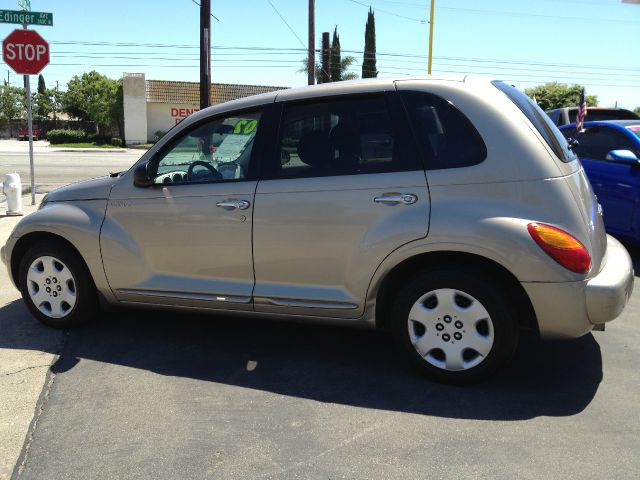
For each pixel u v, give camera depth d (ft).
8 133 210.38
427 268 11.70
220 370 12.84
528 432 10.14
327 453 9.60
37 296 15.20
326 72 121.39
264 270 12.90
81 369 12.87
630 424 10.40
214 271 13.39
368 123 12.13
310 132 12.57
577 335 11.15
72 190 14.93
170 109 156.87
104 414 10.89
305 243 12.37
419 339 11.88
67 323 15.06
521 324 11.89
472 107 11.48
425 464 9.25
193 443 9.91
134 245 13.99
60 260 14.74
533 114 12.25
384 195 11.66
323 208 12.14
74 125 186.39
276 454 9.59
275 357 13.52
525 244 10.73
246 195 12.81
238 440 10.01
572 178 11.51
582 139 24.79
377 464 9.27
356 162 12.10
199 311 13.84
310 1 93.50
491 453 9.52
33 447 9.80
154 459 9.46
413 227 11.39
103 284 14.49
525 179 10.98
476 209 11.08
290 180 12.52
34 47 33.68
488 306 11.19
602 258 11.66
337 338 14.62
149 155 13.93
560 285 10.73
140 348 14.05
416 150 11.68
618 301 10.93
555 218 10.86
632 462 9.24
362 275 11.98
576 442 9.81
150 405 11.25
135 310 16.79
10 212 31.01
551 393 11.59
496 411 10.88
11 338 14.62
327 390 11.85
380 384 12.07
